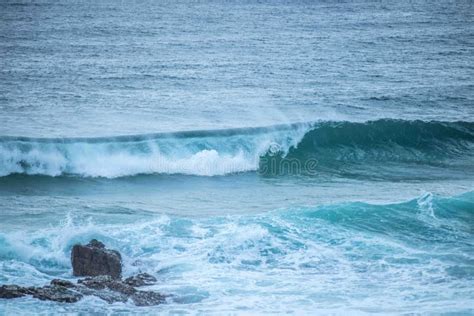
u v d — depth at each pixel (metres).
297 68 153.75
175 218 65.19
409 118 114.12
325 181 89.00
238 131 97.38
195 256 57.19
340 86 136.50
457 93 133.12
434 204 69.56
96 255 53.50
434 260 57.06
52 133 96.69
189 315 46.66
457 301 48.84
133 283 51.53
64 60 156.12
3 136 89.06
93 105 115.06
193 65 153.88
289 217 65.56
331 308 47.91
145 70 146.88
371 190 83.56
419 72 153.25
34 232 60.75
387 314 46.66
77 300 47.94
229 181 88.94
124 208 73.81
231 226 62.94
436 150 103.81
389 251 58.94
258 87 133.25
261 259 57.00
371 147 102.69
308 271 54.78
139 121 105.25
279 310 47.59
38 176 87.31
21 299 47.69
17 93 122.56
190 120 106.88
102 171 89.25
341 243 60.47
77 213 70.69
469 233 64.06
